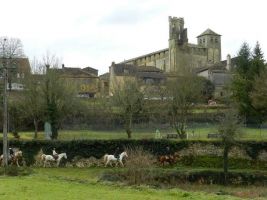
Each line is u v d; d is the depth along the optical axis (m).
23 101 80.19
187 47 187.75
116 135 78.94
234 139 58.69
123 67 144.50
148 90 92.94
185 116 83.88
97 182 34.97
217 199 27.12
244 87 88.50
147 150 61.78
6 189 27.36
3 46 94.12
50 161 60.34
